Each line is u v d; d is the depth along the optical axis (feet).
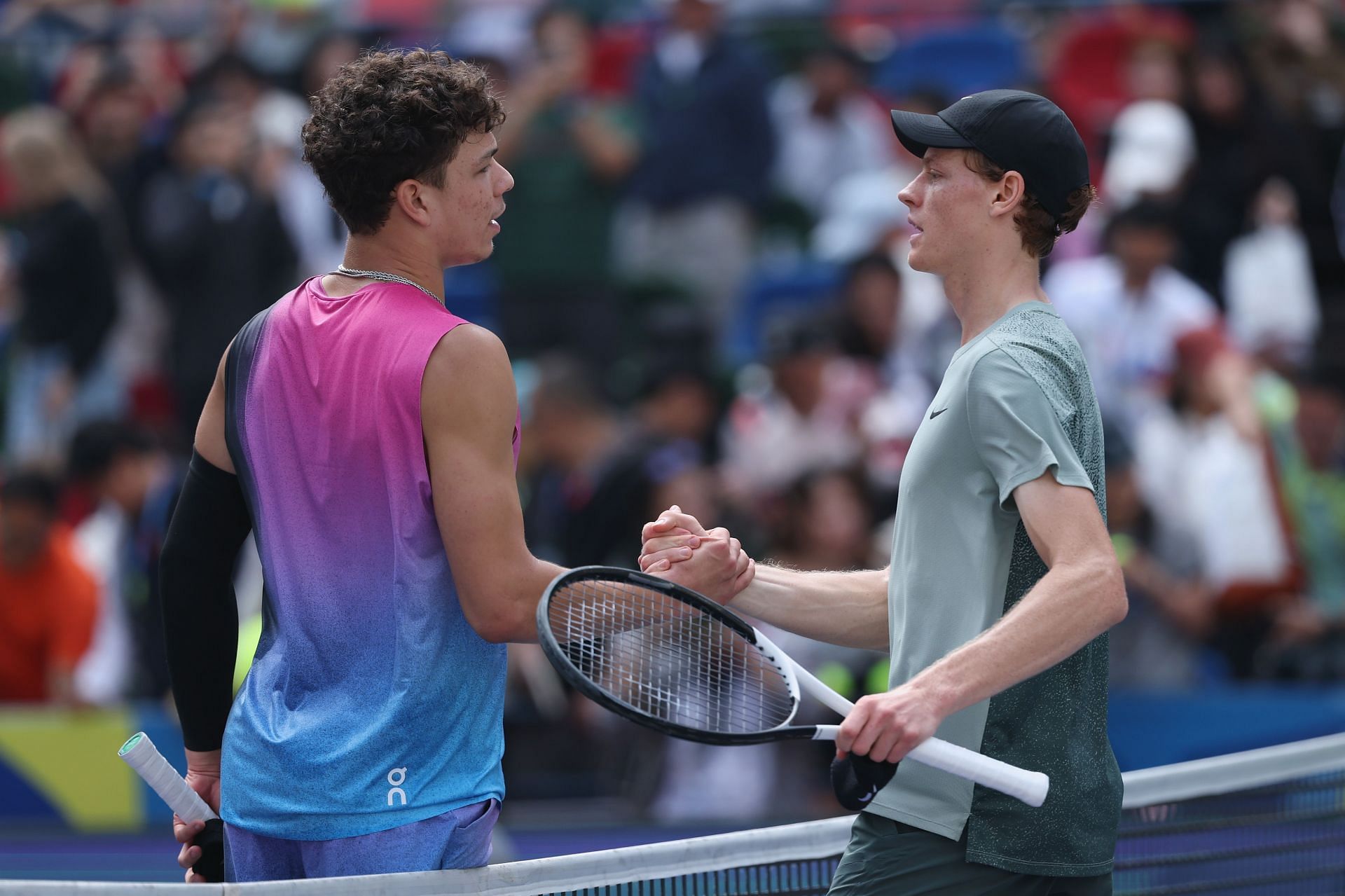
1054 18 119.44
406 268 28.55
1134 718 70.95
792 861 33.83
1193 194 100.17
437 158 28.02
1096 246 98.43
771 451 83.41
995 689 25.25
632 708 25.39
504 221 106.22
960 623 27.84
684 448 81.00
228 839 28.55
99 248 94.53
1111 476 74.59
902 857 28.35
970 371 27.76
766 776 67.46
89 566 79.15
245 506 30.25
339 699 27.35
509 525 27.35
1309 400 81.00
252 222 91.81
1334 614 78.02
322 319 28.17
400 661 27.17
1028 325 28.27
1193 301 87.35
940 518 28.25
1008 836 27.58
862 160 109.29
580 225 106.01
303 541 27.68
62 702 75.87
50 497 76.89
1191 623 73.97
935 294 93.09
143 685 77.77
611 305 102.17
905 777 28.45
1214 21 115.44
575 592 28.48
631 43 119.03
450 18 119.34
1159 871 40.34
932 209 29.04
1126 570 73.51
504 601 27.20
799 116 110.01
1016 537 28.07
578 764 70.49
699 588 31.42
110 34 118.52
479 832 27.89
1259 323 95.66
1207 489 79.05
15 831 71.31
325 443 27.58
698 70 101.91
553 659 25.49
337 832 27.07
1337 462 83.66
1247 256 96.84
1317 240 102.78
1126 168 101.14
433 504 27.40
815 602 32.42
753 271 102.94
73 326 94.32
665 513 32.32
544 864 29.19
